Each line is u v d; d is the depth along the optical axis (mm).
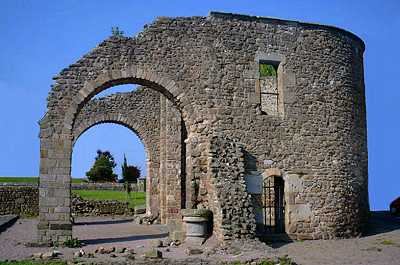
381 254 15367
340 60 20188
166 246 16188
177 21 18375
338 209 19234
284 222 18516
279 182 19016
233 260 13141
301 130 18984
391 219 25500
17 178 52844
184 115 18234
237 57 18594
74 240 16344
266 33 19047
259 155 18281
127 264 12656
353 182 20016
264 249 14758
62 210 16453
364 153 21297
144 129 28562
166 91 18047
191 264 12805
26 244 16141
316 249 16391
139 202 37312
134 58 17828
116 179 59938
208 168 17297
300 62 19344
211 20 18578
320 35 19812
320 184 19000
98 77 17422
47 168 16594
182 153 24719
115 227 24266
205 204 17453
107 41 17703
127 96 28703
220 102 18219
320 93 19500
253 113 18453
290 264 13070
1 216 28844
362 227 20328
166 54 18109
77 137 27953
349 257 14805
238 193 16312
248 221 15938
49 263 12602
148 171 28016
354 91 20703
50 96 17031
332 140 19484
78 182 54188
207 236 16359
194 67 18250
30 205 31438
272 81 24703
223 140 17375
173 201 24406
